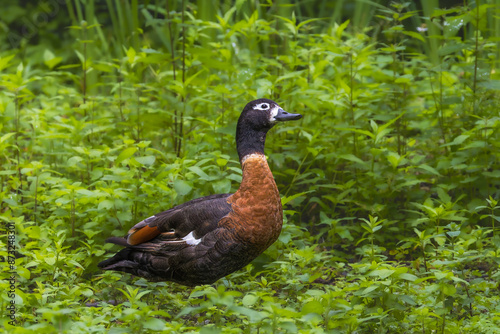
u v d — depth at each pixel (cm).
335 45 1300
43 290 741
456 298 763
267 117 846
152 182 987
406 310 798
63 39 2316
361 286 702
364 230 1075
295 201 1093
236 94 1215
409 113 1289
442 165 1145
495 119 1060
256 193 817
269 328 632
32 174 1144
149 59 1230
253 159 834
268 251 939
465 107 1255
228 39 1306
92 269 946
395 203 1210
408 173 1273
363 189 1148
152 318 605
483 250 932
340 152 1180
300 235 996
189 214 829
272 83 1204
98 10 2338
